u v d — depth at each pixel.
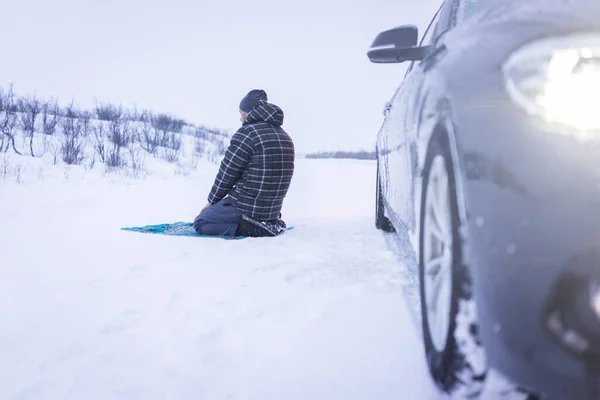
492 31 1.27
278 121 3.82
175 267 2.65
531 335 0.88
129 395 1.35
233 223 3.74
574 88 1.00
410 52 1.89
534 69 1.06
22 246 3.23
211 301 2.08
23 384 1.42
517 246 0.91
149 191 8.05
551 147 0.95
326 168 16.86
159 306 2.03
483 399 1.09
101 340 1.70
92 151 11.59
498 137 1.02
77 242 3.39
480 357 1.05
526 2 1.35
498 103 1.07
